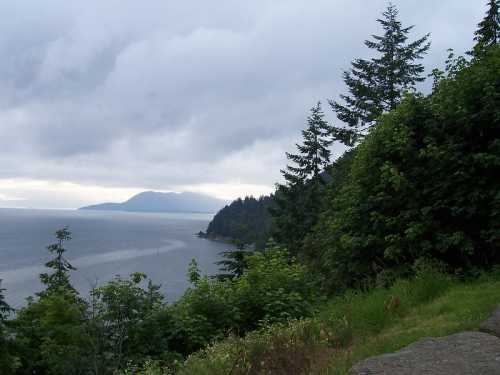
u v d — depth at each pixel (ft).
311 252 73.10
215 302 32.37
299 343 19.19
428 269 28.55
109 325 32.04
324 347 19.45
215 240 639.76
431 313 21.99
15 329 38.09
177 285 225.35
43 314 39.78
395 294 25.93
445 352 14.96
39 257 419.95
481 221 31.78
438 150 31.81
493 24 74.79
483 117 30.45
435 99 35.50
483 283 26.40
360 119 101.19
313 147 127.95
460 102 32.14
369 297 27.04
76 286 197.47
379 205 36.06
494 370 13.20
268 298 32.53
